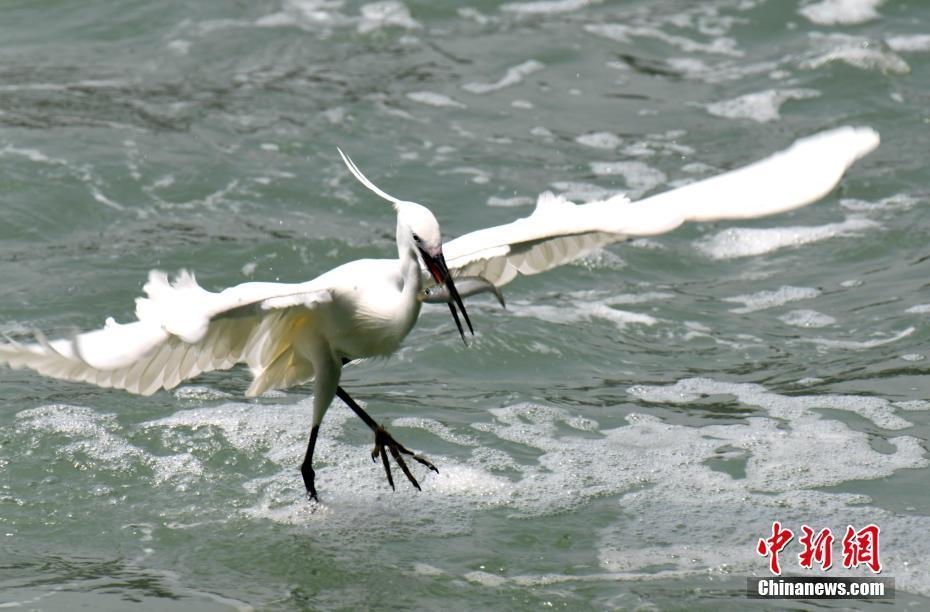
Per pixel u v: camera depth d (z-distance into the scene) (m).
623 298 14.55
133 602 9.11
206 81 19.50
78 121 17.88
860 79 19.84
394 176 16.94
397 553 9.85
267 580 9.51
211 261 14.82
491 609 9.12
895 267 15.00
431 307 14.24
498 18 22.25
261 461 11.28
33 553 9.75
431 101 19.22
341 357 10.11
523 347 13.31
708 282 14.99
